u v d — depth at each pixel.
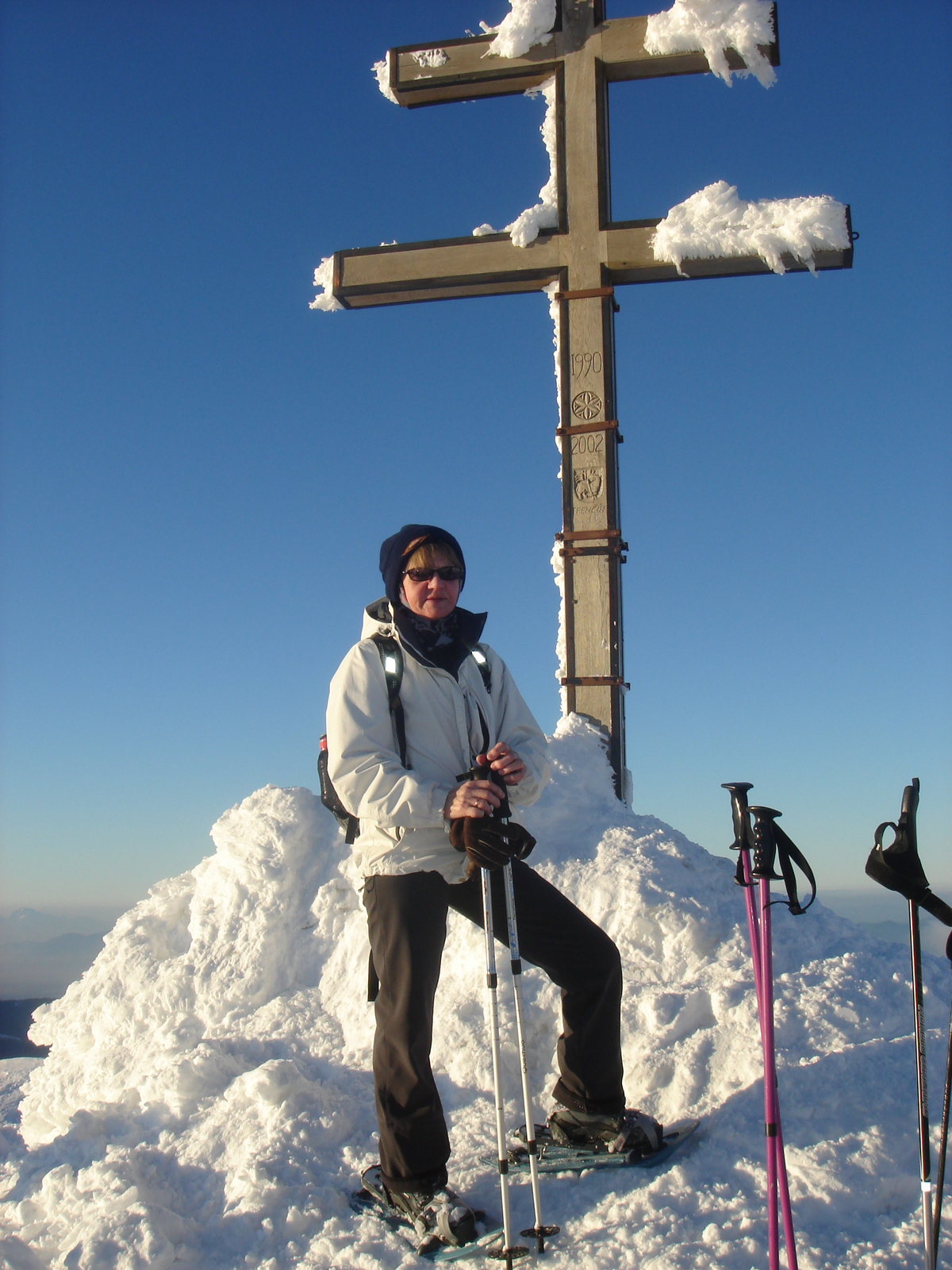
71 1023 4.06
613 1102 2.80
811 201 5.12
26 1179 2.94
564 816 4.36
